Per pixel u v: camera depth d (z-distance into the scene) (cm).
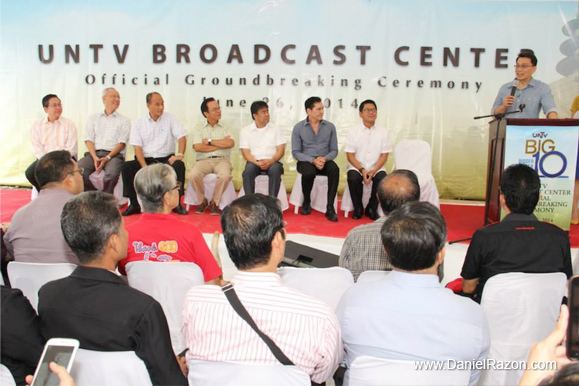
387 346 142
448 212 537
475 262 211
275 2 619
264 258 138
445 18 607
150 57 635
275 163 503
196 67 634
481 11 603
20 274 197
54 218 222
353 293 149
